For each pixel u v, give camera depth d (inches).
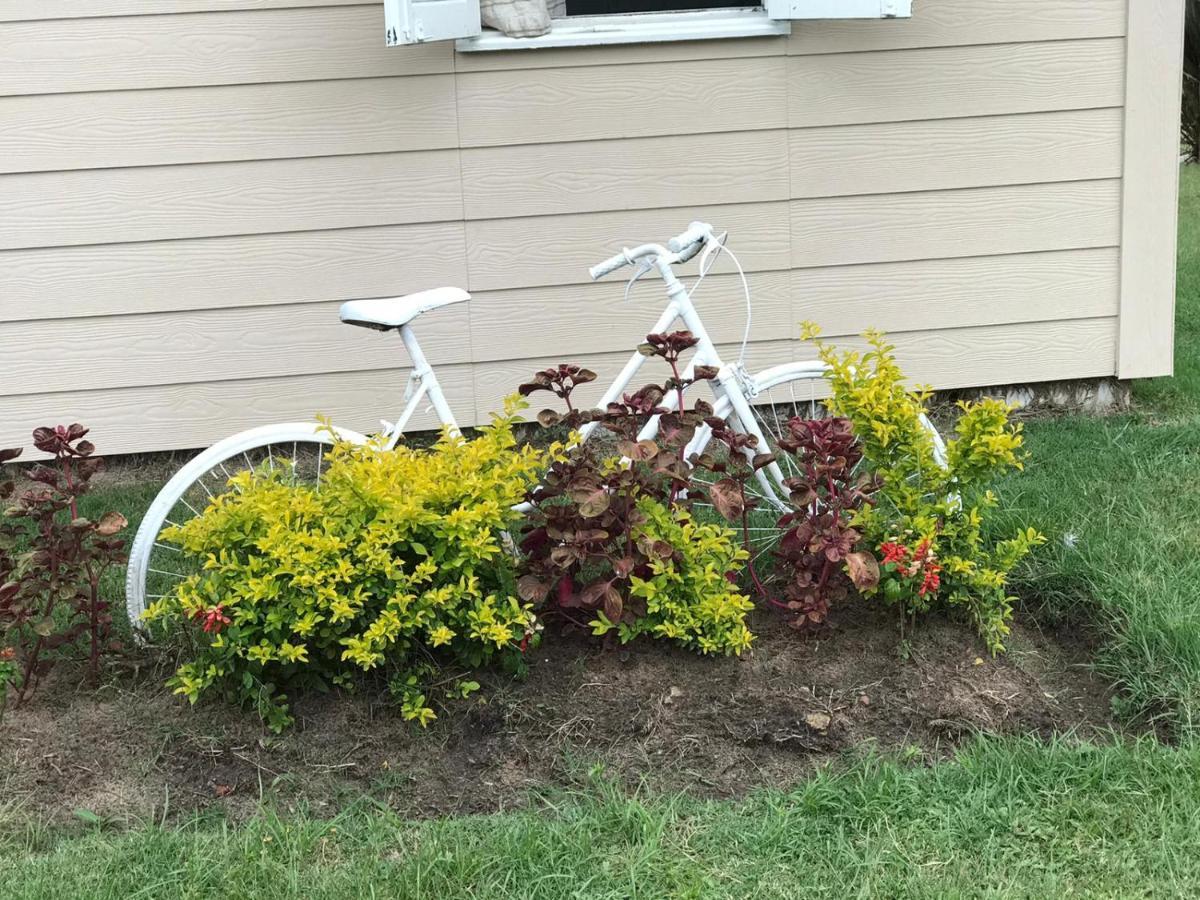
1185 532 157.9
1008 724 124.3
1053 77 199.5
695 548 131.2
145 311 192.5
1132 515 162.7
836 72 195.8
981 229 203.8
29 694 130.6
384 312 135.5
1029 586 144.7
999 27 196.7
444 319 197.9
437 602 122.4
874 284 204.1
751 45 193.5
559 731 122.9
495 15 187.3
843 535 127.6
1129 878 102.0
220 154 188.7
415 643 129.0
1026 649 136.8
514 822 109.8
